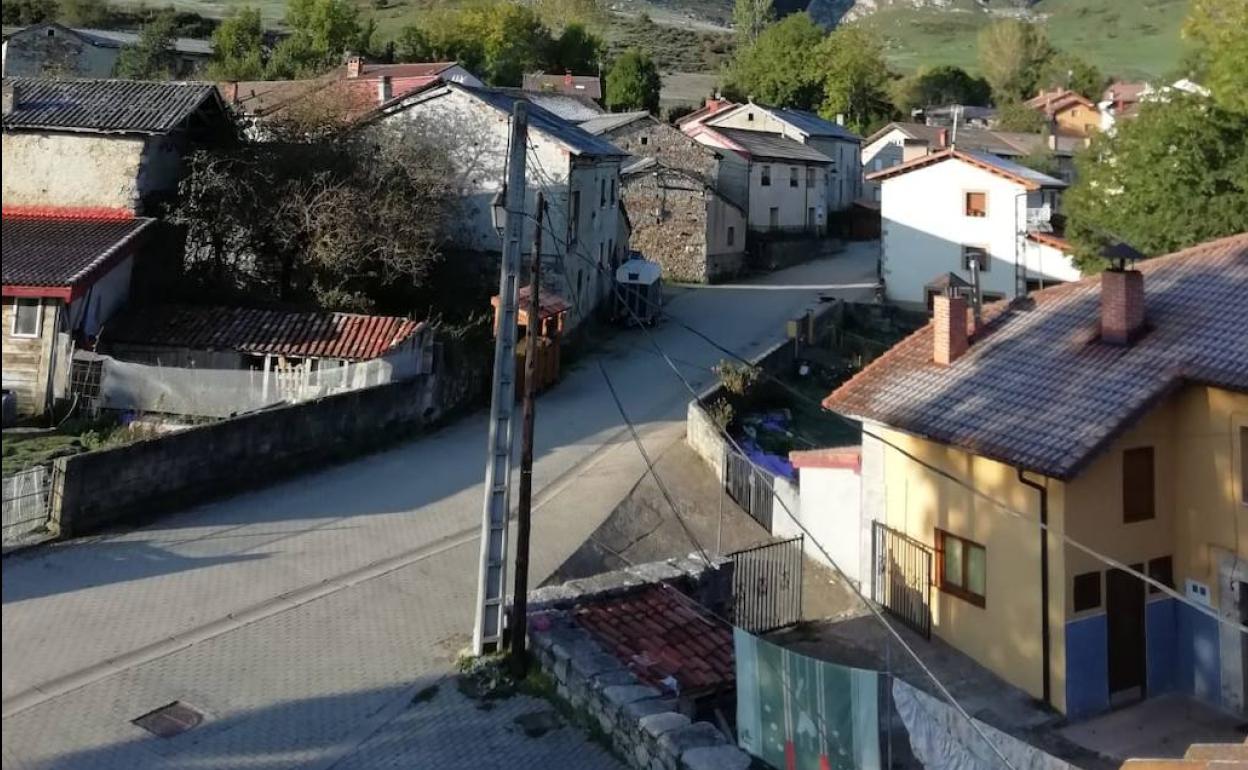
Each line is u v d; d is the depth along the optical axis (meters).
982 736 10.53
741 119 65.56
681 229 48.94
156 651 13.59
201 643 13.92
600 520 19.92
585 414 27.50
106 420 23.14
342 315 26.16
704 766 10.30
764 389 31.30
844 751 10.71
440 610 15.52
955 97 104.50
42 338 23.44
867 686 10.46
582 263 35.72
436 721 12.54
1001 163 45.97
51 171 27.98
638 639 14.24
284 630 14.52
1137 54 152.12
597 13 135.75
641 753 11.34
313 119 31.16
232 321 25.88
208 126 30.39
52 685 12.53
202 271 29.06
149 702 12.38
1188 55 42.12
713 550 20.12
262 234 28.80
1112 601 15.37
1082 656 14.98
